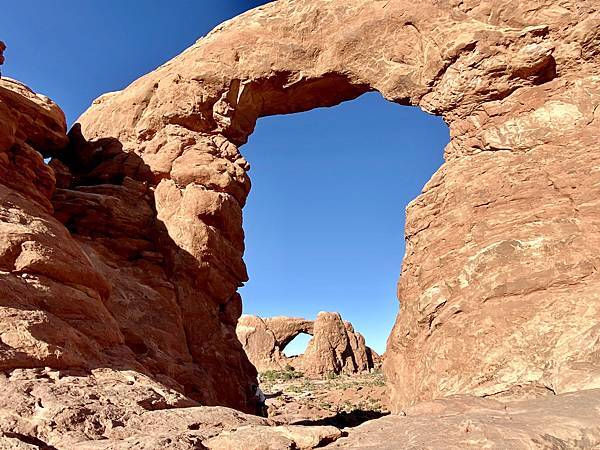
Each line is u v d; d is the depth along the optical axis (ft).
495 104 49.93
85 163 66.39
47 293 27.86
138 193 58.75
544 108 47.19
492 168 47.39
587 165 42.34
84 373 24.98
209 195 56.95
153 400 23.47
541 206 43.21
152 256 53.83
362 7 61.31
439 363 40.63
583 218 40.45
